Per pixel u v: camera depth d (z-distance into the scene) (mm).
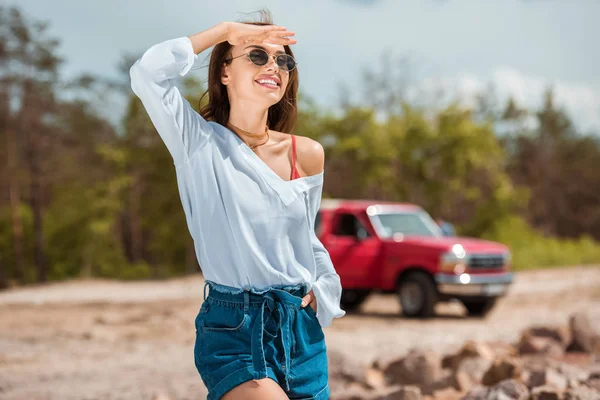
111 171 38625
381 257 12820
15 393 6238
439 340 9727
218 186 2348
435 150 31703
